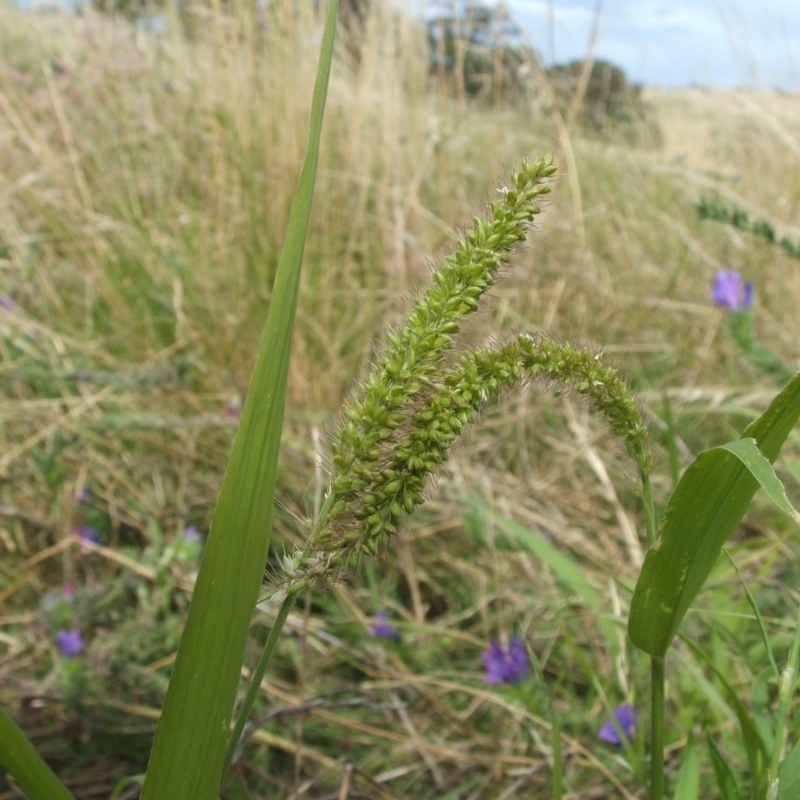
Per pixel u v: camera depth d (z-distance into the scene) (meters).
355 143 0.95
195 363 0.72
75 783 0.43
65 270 0.89
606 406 0.23
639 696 0.44
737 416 0.76
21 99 1.01
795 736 0.33
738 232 0.98
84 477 0.65
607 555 0.61
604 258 1.03
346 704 0.42
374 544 0.19
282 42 0.92
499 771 0.44
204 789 0.19
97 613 0.51
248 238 0.88
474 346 0.21
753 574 0.56
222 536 0.18
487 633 0.54
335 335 0.82
